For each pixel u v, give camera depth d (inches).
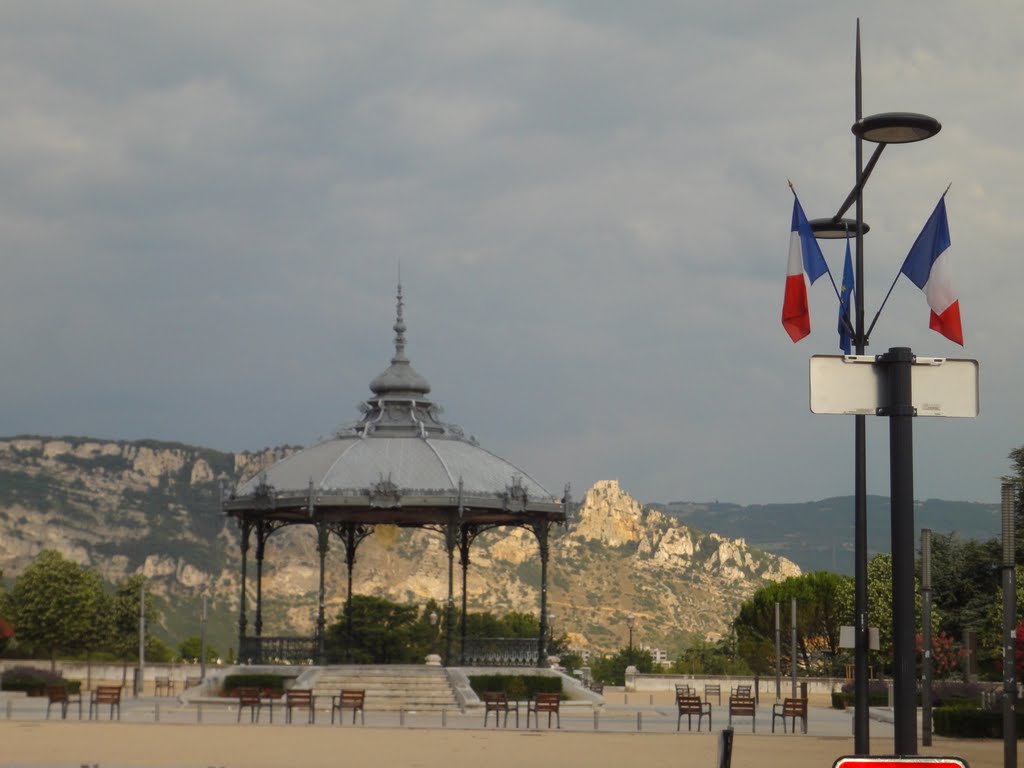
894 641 1307.8
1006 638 2144.4
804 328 1846.7
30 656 7436.0
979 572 6294.3
